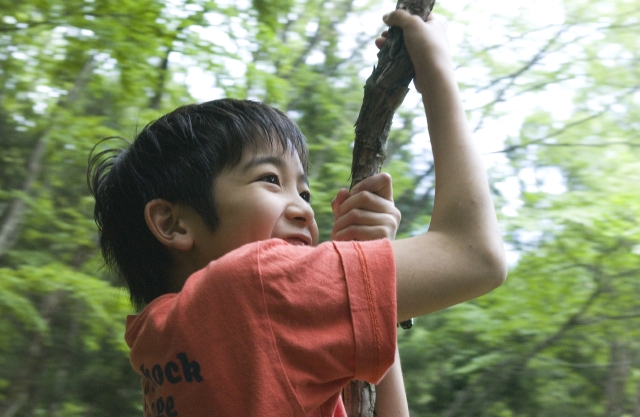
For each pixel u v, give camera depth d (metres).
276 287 0.87
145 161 1.09
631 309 5.90
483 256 0.93
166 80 5.09
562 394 6.78
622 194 5.44
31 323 5.04
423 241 0.94
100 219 1.21
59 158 5.23
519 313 5.83
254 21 4.99
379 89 1.16
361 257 0.90
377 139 1.18
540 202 5.75
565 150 6.43
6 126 6.10
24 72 5.27
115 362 6.84
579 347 6.81
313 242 1.08
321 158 6.21
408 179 6.16
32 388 6.59
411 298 0.91
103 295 4.67
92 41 4.38
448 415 6.52
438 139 1.04
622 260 5.50
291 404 0.84
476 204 0.97
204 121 1.07
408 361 6.70
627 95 6.41
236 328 0.86
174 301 0.94
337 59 7.64
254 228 1.01
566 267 5.67
